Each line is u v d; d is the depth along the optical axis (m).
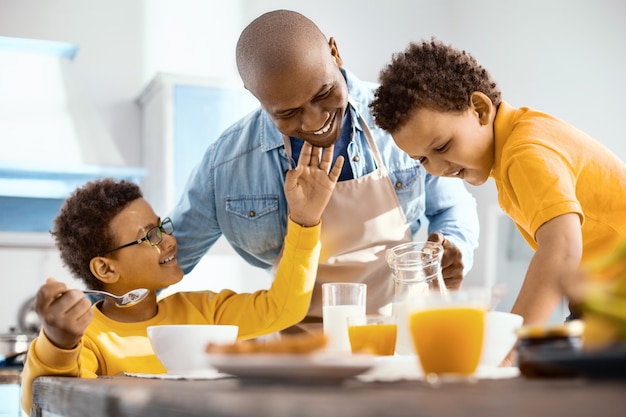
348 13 4.79
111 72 4.31
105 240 1.79
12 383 2.62
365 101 1.94
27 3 4.21
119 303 1.62
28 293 4.00
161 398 0.64
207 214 1.99
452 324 0.79
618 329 0.64
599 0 4.18
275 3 4.64
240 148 1.95
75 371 1.41
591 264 0.66
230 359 0.72
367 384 0.71
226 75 4.51
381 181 1.94
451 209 2.05
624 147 4.03
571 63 4.28
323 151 1.84
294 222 1.73
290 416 0.49
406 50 1.61
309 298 1.77
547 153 1.35
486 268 4.36
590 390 0.56
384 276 1.97
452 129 1.50
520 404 0.48
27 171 3.74
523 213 1.36
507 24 4.62
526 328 0.76
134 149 4.29
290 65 1.54
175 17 4.45
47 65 4.03
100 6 4.33
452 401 0.51
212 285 4.10
